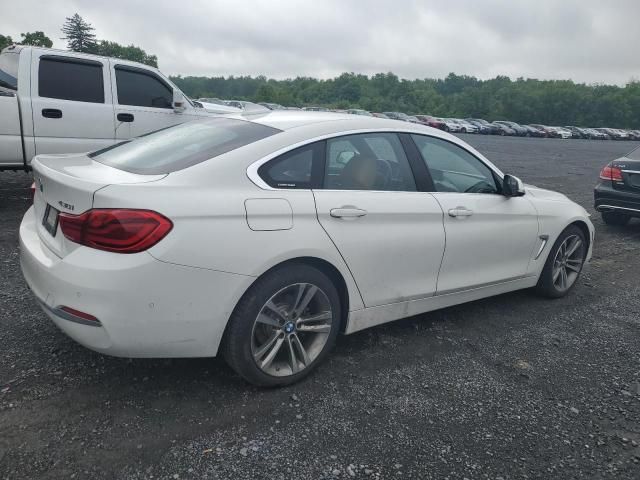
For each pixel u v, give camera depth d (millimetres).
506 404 2918
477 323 4023
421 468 2350
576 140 57375
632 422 2832
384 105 118938
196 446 2367
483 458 2449
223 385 2865
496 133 56156
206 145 2908
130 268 2311
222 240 2492
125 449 2309
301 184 2877
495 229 3838
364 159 3213
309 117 3275
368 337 3613
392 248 3184
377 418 2688
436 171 3633
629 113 108188
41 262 2549
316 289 2881
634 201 7508
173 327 2459
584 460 2492
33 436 2338
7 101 6191
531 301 4613
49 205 2752
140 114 7285
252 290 2656
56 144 6617
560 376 3285
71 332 2420
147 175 2617
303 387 2924
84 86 6812
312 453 2387
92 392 2699
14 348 3066
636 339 3943
